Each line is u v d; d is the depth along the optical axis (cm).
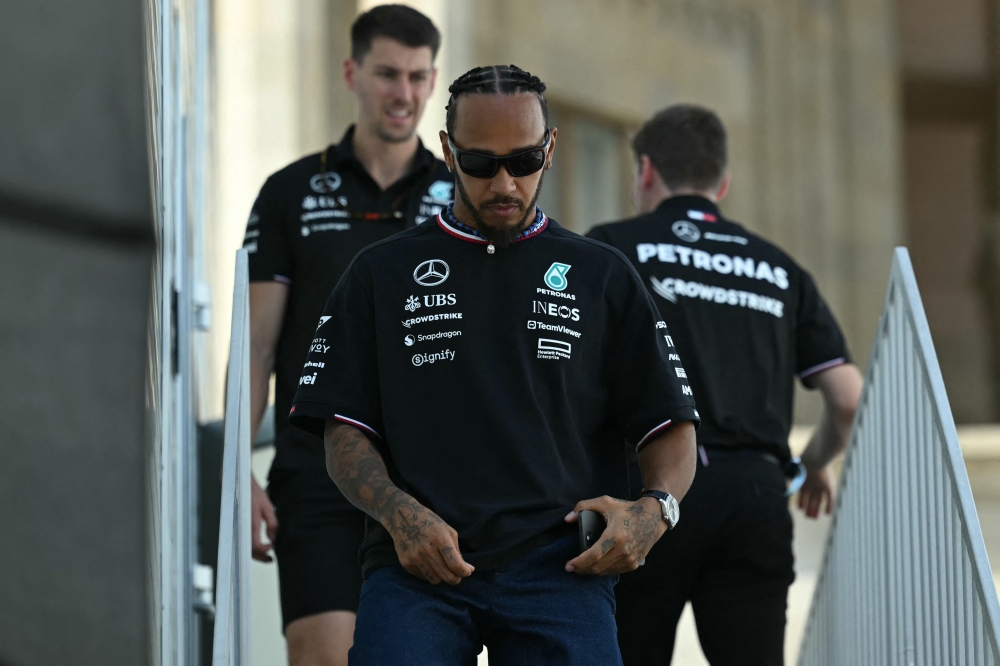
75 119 631
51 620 610
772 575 1238
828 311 1330
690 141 1313
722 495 1214
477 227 876
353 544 1230
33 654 605
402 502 815
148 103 706
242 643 947
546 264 879
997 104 7581
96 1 636
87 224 631
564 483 845
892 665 1129
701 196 1313
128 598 627
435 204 1323
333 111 3569
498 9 4197
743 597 1240
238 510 955
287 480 1253
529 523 830
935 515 1016
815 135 5488
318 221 1289
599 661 816
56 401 618
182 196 1304
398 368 859
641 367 881
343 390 868
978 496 3456
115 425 629
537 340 859
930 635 1030
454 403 848
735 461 1227
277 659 1548
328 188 1302
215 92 3397
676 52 4931
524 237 886
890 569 1141
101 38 639
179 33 1301
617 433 907
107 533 623
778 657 1247
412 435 850
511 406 848
